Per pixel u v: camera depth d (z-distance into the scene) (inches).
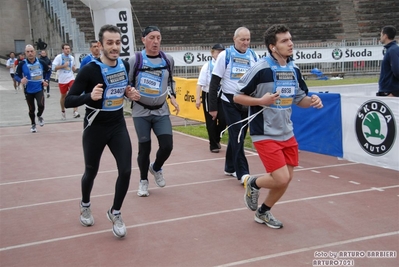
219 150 354.3
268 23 1234.6
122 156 184.5
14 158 346.0
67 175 295.7
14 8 1576.0
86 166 191.5
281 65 180.4
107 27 177.8
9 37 1579.7
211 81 257.0
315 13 1273.4
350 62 1030.4
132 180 277.9
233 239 183.8
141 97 230.8
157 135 237.8
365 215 208.1
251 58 256.2
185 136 422.6
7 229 203.6
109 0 495.2
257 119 182.1
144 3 1263.5
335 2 1312.7
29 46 437.4
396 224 196.2
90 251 176.4
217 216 211.6
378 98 277.1
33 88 447.2
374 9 1279.5
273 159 179.8
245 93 181.0
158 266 161.6
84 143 188.2
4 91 925.2
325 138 322.7
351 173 283.4
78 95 177.8
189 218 209.9
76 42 1019.9
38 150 372.5
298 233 188.4
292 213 212.7
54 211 226.5
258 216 198.7
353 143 299.7
